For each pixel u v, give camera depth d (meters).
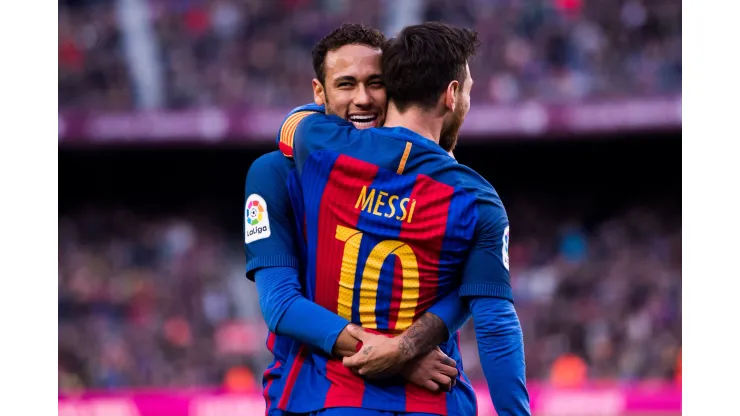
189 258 47.97
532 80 47.09
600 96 46.25
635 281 42.44
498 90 46.88
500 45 48.16
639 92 46.06
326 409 7.39
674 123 45.56
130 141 47.75
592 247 47.38
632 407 30.61
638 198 54.25
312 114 8.11
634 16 48.25
